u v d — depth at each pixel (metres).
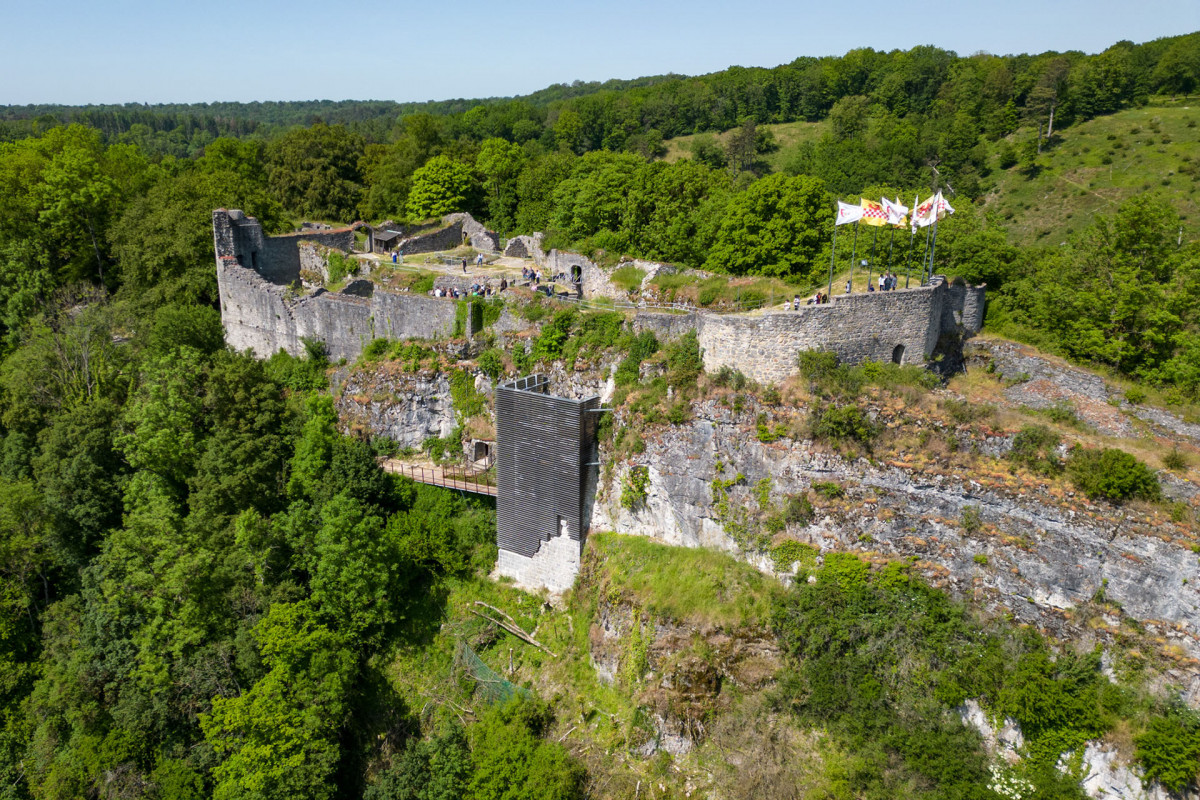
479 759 43.62
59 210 84.44
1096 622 37.00
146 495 56.50
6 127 182.88
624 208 76.75
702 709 42.78
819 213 67.75
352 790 49.06
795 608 42.69
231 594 52.53
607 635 48.06
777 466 45.66
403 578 54.56
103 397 66.31
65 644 54.47
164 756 49.62
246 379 62.06
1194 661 34.59
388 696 51.09
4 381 69.06
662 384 51.09
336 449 58.38
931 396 44.97
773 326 47.16
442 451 61.19
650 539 50.41
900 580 41.12
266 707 45.22
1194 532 35.50
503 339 60.44
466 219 89.19
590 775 43.62
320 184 109.69
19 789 51.72
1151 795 34.41
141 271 79.31
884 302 48.41
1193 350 51.31
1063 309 55.62
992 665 37.88
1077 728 36.09
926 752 37.84
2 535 56.84
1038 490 39.50
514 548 54.81
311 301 68.44
